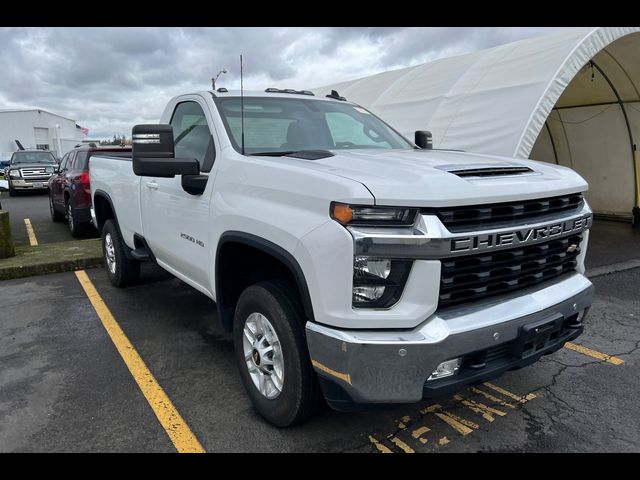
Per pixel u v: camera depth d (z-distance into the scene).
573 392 3.44
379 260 2.22
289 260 2.48
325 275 2.29
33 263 6.69
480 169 2.64
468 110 8.09
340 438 2.89
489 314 2.42
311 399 2.71
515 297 2.60
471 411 3.19
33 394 3.42
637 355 4.06
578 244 3.06
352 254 2.21
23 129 44.75
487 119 7.62
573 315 2.88
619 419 3.10
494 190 2.40
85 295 5.70
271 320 2.79
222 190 3.15
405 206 2.20
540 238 2.60
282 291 2.77
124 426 3.02
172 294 5.70
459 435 2.93
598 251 8.01
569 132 11.74
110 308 5.22
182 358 4.00
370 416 3.11
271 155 3.17
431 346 2.21
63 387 3.51
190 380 3.62
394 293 2.27
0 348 4.22
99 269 6.94
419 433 2.94
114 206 5.33
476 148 7.54
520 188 2.52
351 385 2.26
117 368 3.82
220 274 3.22
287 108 3.85
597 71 9.66
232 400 3.32
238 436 2.91
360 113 4.36
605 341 4.36
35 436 2.92
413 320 2.25
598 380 3.62
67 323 4.80
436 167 2.58
